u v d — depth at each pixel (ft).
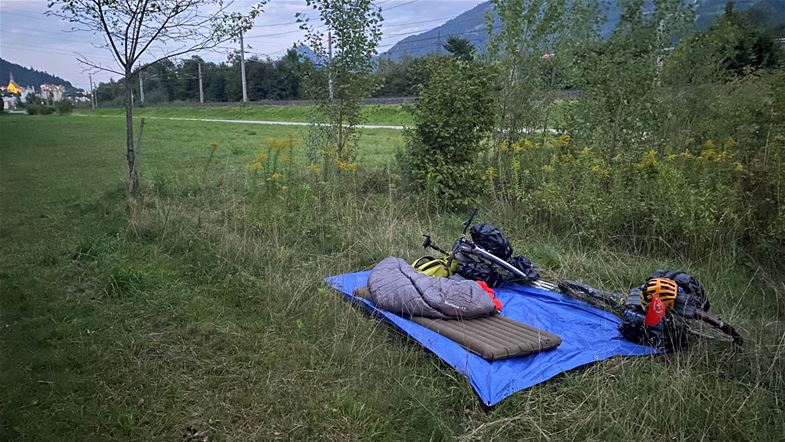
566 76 33.30
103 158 50.14
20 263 20.12
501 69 32.50
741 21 51.13
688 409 11.78
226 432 11.34
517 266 19.51
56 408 11.84
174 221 24.43
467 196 28.81
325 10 32.73
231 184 33.24
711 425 11.47
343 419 11.73
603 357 13.66
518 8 32.71
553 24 32.73
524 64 33.42
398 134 72.74
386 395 12.65
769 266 19.33
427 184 27.89
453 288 15.74
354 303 17.22
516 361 13.39
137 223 23.76
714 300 17.25
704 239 20.26
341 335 15.02
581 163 24.50
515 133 33.55
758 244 19.79
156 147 60.95
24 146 61.41
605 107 27.86
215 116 146.61
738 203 20.31
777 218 19.19
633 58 28.17
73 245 21.65
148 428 11.39
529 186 26.96
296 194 24.97
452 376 12.98
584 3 33.09
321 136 34.14
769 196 20.04
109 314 16.14
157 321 15.87
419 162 29.50
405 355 14.39
